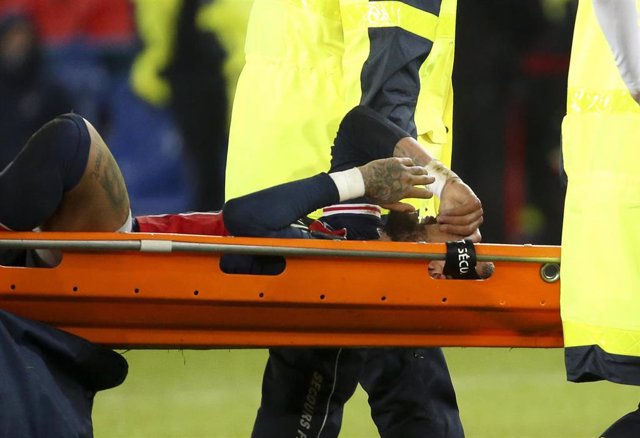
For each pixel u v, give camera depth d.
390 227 10.94
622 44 9.09
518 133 28.20
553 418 18.36
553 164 28.23
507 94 28.03
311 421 11.09
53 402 8.74
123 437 16.86
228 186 13.38
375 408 12.29
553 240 28.53
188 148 27.25
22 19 25.94
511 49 27.91
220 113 27.28
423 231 10.89
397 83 11.59
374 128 11.12
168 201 27.25
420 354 12.19
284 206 9.96
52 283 9.16
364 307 9.80
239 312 9.60
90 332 9.48
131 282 9.28
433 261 10.62
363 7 11.80
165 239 9.18
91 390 9.41
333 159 11.44
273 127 13.14
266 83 13.25
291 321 9.78
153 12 26.70
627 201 9.12
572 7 27.94
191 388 20.62
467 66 27.94
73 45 26.23
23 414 8.57
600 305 9.13
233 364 22.97
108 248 9.12
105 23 26.41
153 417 18.22
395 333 10.10
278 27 13.36
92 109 26.56
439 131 12.91
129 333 9.56
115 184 9.77
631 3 9.09
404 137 11.06
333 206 11.11
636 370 9.05
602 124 9.27
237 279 9.48
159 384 20.91
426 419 12.09
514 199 28.23
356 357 11.28
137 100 26.86
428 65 12.75
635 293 9.09
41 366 8.88
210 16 27.02
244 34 27.23
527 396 20.09
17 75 26.08
